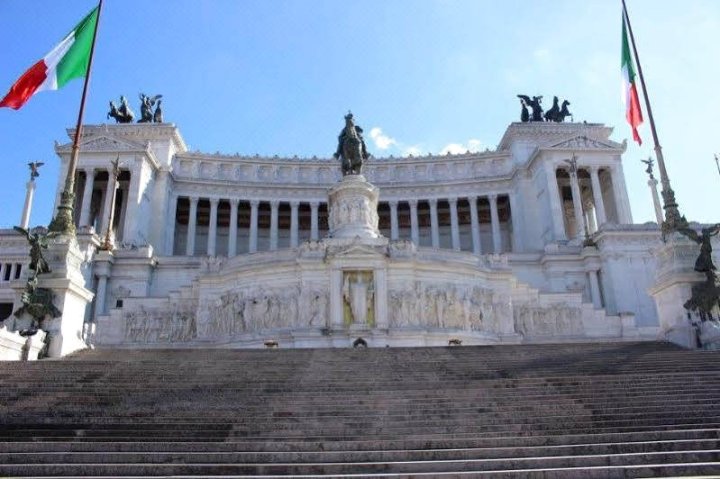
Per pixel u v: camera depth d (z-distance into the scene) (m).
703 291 24.30
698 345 24.05
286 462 12.27
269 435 13.74
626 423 14.34
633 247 55.34
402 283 37.97
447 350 23.02
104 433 13.72
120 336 40.50
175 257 54.75
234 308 38.94
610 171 74.50
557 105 85.06
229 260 41.41
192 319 40.88
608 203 77.06
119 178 74.81
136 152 71.00
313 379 18.44
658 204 64.31
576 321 42.91
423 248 39.78
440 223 88.12
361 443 13.01
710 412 14.81
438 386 17.66
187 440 13.43
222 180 78.69
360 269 37.53
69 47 26.83
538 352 22.67
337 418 14.80
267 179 81.50
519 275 57.19
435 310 38.06
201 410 15.36
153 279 53.97
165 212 74.12
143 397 16.38
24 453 12.27
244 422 14.57
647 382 17.47
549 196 71.31
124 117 80.31
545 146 73.31
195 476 11.36
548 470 11.20
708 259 24.83
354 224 43.72
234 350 23.22
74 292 24.02
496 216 79.00
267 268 38.81
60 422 14.34
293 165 82.44
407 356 22.03
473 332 38.50
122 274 53.03
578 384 17.47
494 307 40.97
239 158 81.00
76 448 12.73
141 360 20.94
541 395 16.52
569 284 56.03
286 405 15.79
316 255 38.31
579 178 78.44
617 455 12.05
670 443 12.74
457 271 39.78
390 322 36.94
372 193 45.44
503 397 16.41
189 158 79.62
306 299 37.22
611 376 18.08
